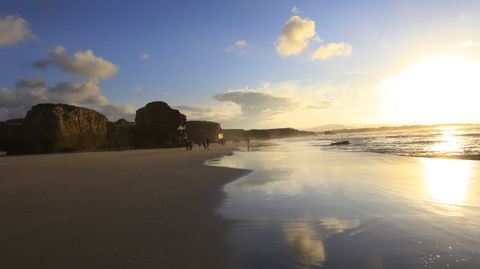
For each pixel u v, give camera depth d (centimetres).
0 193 1388
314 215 973
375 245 707
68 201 1197
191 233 807
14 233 812
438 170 2017
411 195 1247
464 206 1056
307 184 1565
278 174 1977
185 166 2612
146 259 640
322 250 684
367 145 6028
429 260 618
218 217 962
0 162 3581
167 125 8581
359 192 1326
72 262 627
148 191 1407
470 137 7706
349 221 902
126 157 4031
